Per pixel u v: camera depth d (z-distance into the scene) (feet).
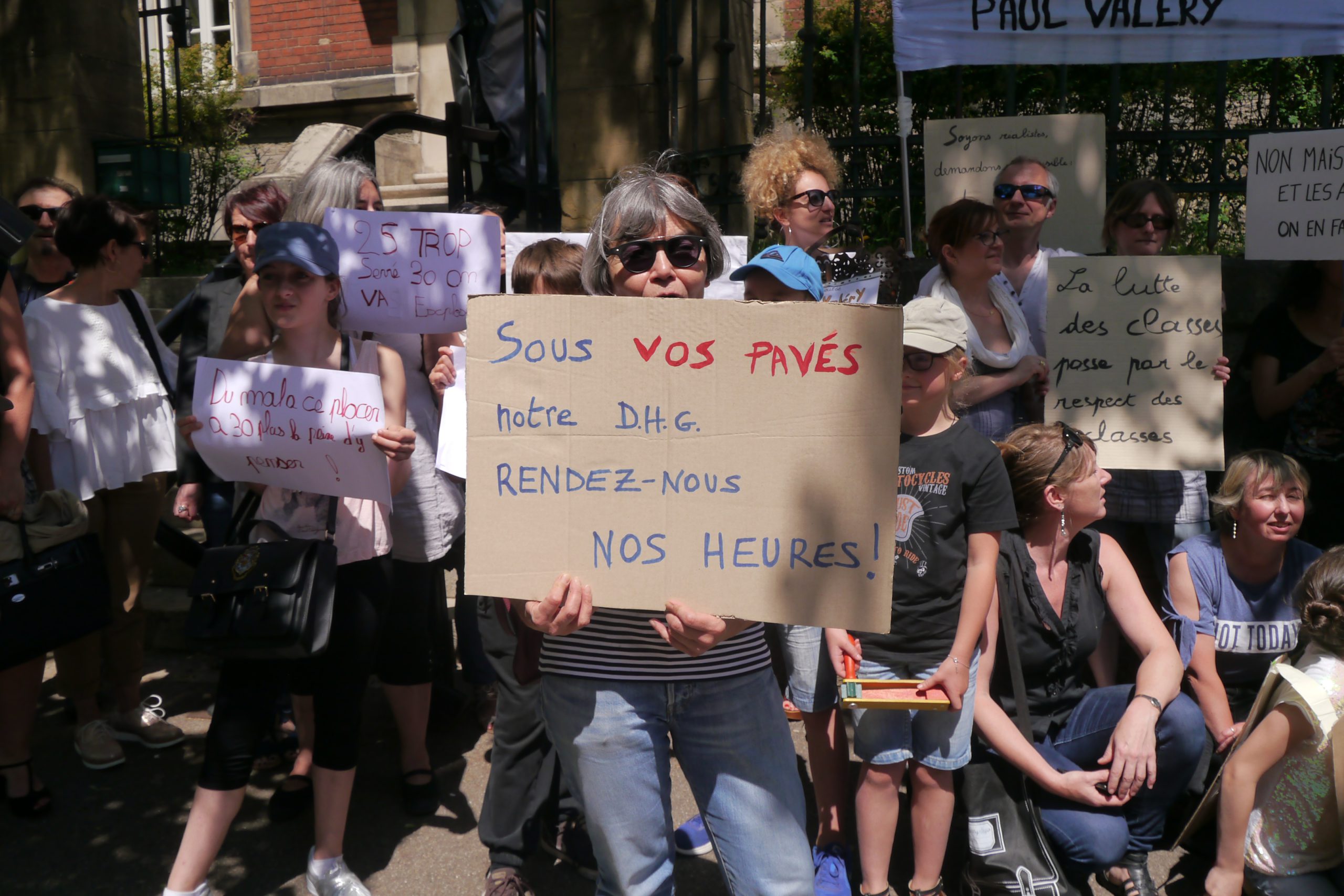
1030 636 9.79
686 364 6.18
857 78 15.85
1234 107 20.71
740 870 6.67
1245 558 10.62
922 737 9.12
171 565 16.29
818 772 9.91
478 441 6.25
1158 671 9.52
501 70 20.04
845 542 6.11
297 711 11.08
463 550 13.32
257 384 8.88
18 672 10.88
